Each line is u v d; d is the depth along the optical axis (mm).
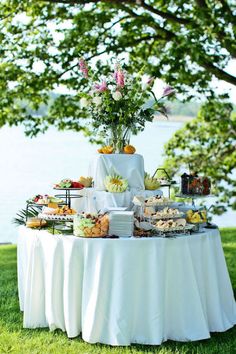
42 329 4793
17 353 4293
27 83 10695
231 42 9117
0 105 10625
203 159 13188
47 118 11453
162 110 5379
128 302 4371
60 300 4633
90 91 5293
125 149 5277
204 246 4816
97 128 5363
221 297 5066
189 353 4324
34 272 4797
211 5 9094
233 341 4586
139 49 11117
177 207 5262
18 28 10844
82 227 4504
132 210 5090
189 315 4590
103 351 4273
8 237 11352
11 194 15148
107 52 10492
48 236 4715
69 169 19906
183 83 10016
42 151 27281
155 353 4246
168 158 13500
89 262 4426
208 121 12125
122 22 11039
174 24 10664
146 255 4426
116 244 4387
